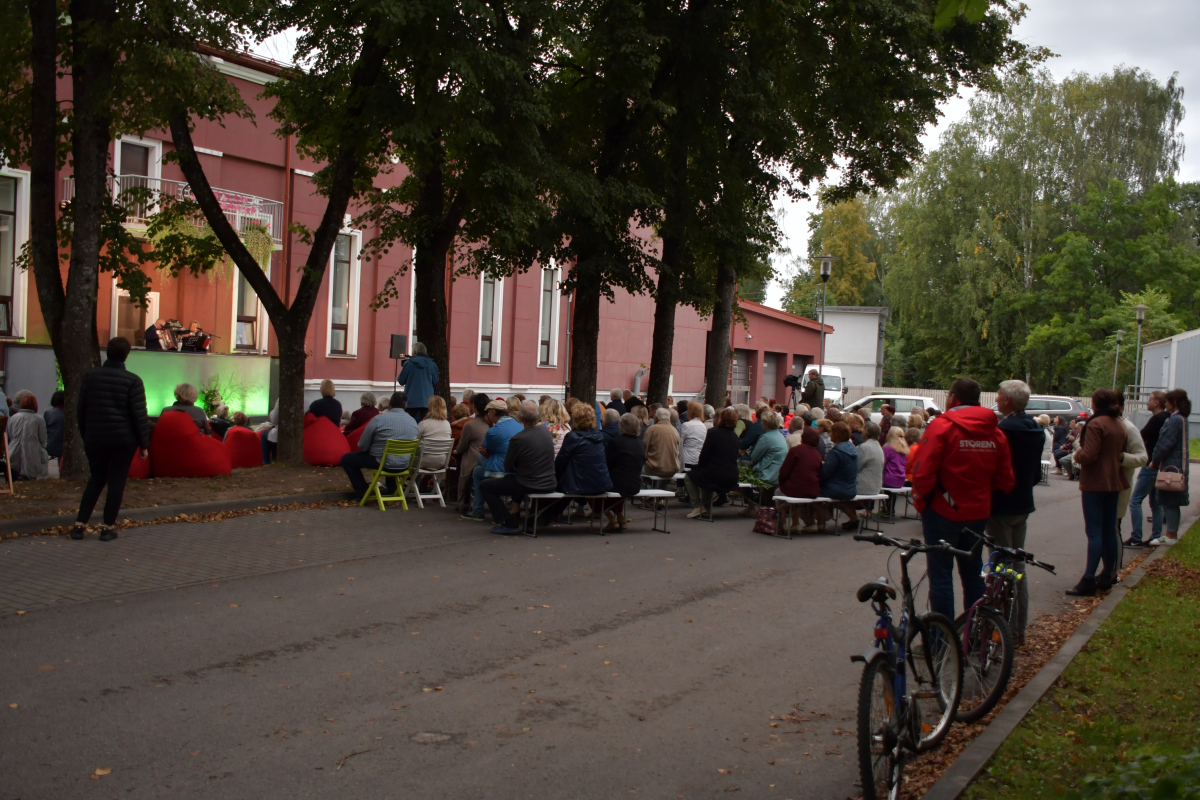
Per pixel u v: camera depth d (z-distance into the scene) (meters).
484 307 30.33
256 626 6.82
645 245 19.09
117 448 9.43
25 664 5.78
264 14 12.29
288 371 14.98
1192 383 41.94
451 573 8.90
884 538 4.70
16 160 13.47
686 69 17.36
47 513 10.04
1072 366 51.56
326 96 13.75
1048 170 51.16
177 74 11.36
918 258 52.44
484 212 14.27
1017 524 6.70
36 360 20.19
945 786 4.32
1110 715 5.50
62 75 12.55
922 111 18.67
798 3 16.03
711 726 5.29
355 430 15.63
